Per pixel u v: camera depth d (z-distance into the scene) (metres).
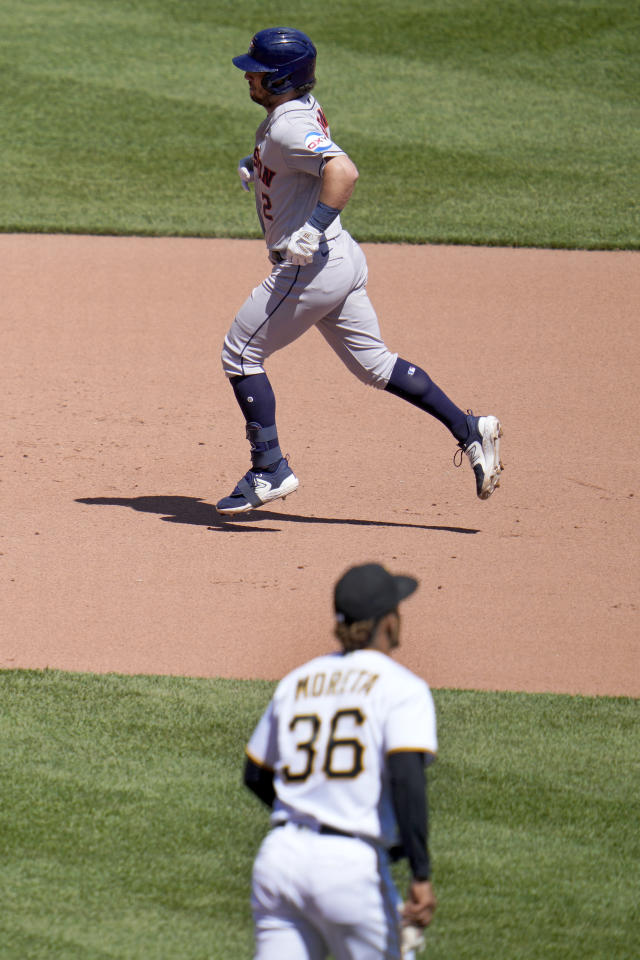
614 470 35.56
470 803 21.22
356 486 34.41
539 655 26.08
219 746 22.66
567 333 46.81
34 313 48.19
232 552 30.23
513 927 18.20
